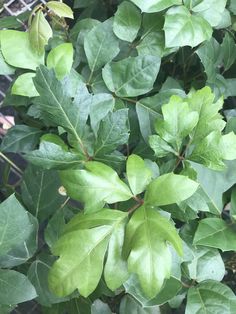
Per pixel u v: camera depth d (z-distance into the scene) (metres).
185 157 0.33
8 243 0.31
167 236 0.27
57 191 0.37
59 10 0.36
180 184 0.28
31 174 0.37
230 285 0.42
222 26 0.40
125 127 0.31
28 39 0.36
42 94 0.31
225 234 0.35
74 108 0.32
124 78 0.37
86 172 0.29
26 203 0.37
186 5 0.36
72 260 0.27
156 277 0.26
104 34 0.38
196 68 0.44
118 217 0.29
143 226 0.28
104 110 0.36
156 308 0.37
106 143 0.32
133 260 0.26
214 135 0.32
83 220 0.28
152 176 0.34
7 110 0.49
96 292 0.36
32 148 0.41
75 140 0.32
